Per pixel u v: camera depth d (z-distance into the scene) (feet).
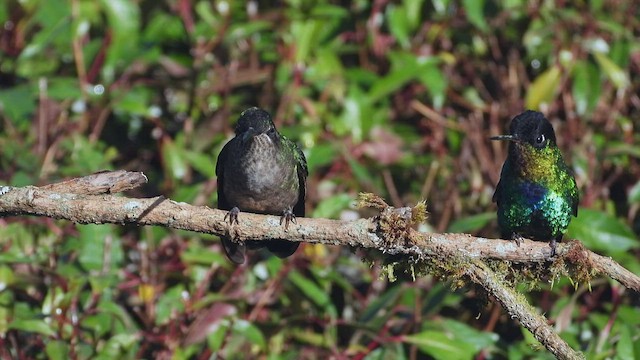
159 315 34.35
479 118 41.04
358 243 25.94
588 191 38.83
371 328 33.76
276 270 35.88
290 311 36.17
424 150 40.68
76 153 38.73
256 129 31.19
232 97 40.91
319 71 40.06
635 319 34.14
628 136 40.27
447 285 33.91
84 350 33.06
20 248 35.40
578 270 26.96
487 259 26.73
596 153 39.47
